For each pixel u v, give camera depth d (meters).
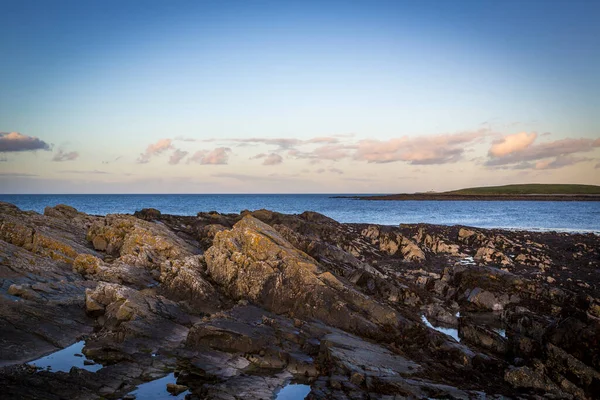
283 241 24.20
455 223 82.31
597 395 13.45
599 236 52.97
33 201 181.75
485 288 25.86
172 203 174.25
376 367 14.27
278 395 12.91
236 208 139.00
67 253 26.69
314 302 19.27
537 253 39.91
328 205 166.50
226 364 14.80
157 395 12.62
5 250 23.72
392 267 35.03
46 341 16.28
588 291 26.97
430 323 21.98
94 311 18.50
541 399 13.09
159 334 16.84
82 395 12.21
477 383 14.27
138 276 24.16
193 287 21.31
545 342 15.32
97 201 189.12
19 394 11.76
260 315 18.61
